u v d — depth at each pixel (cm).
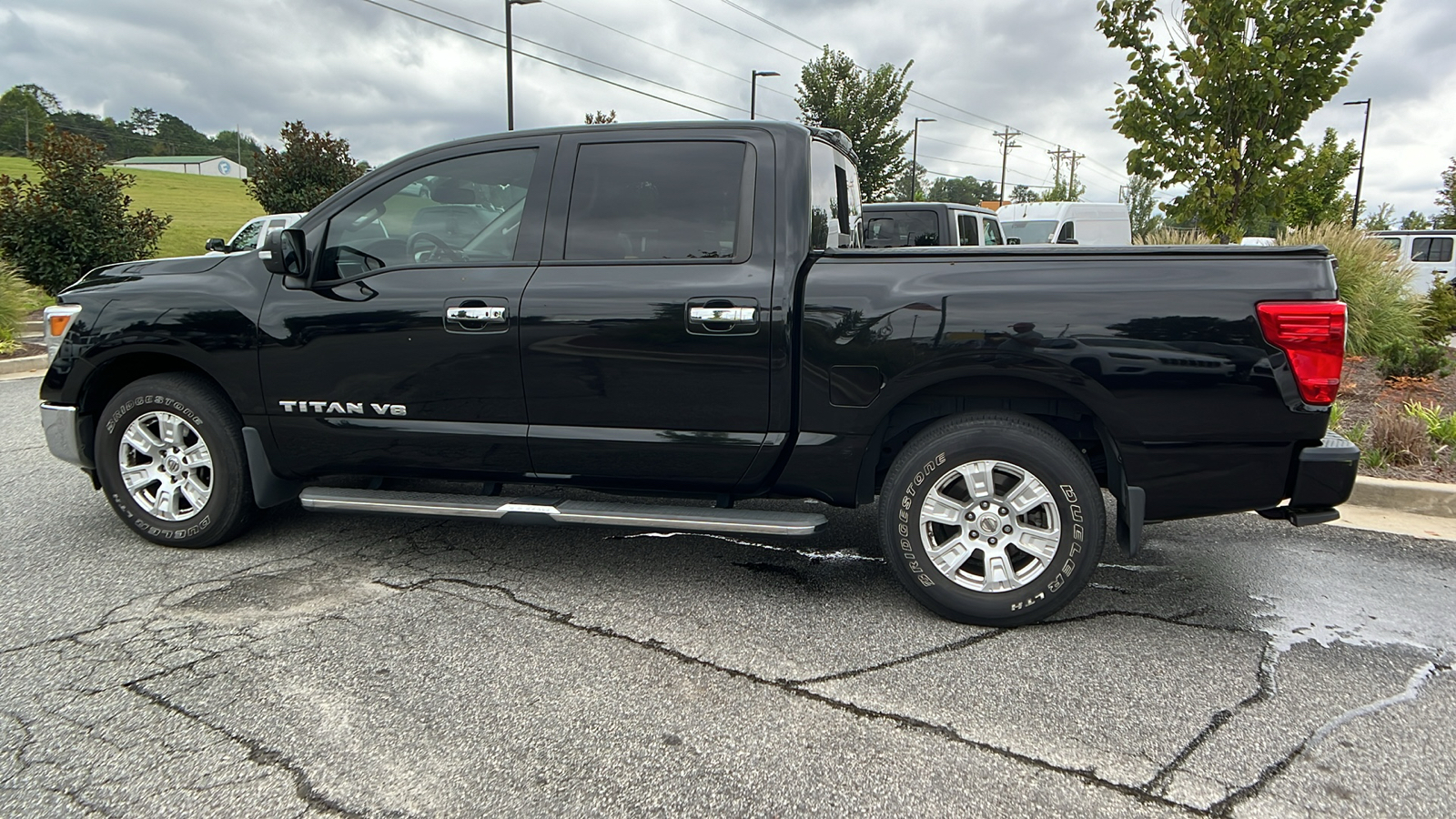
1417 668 318
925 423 374
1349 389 848
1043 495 335
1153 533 473
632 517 366
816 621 356
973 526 344
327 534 456
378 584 390
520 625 349
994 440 335
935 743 267
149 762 254
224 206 5081
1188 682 306
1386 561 429
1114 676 310
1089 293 324
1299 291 312
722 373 351
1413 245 2247
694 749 263
